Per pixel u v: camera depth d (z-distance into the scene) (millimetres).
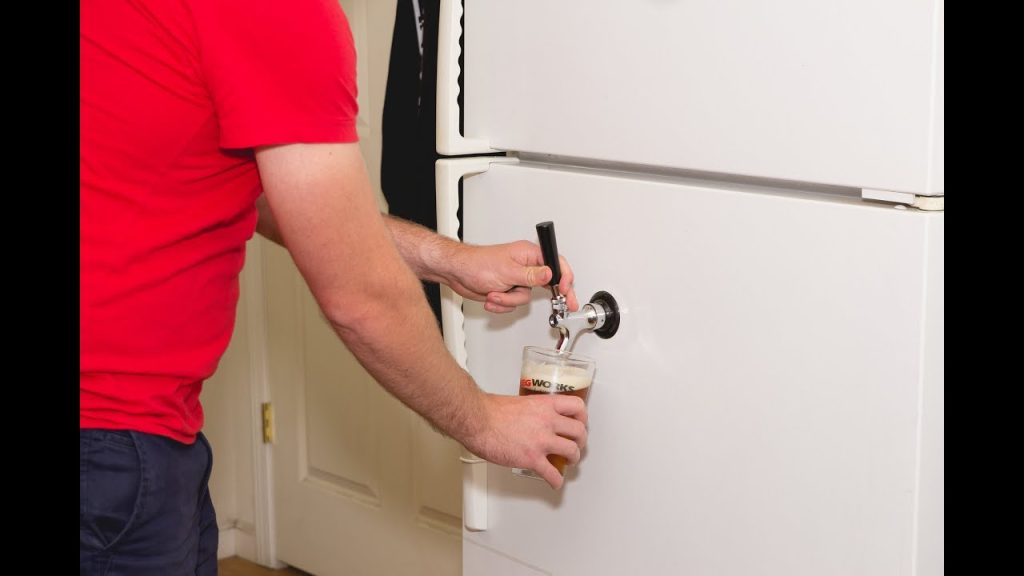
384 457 2521
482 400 1159
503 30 1265
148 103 994
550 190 1232
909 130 893
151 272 1051
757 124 1005
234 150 1045
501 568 1376
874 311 936
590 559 1246
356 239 1020
